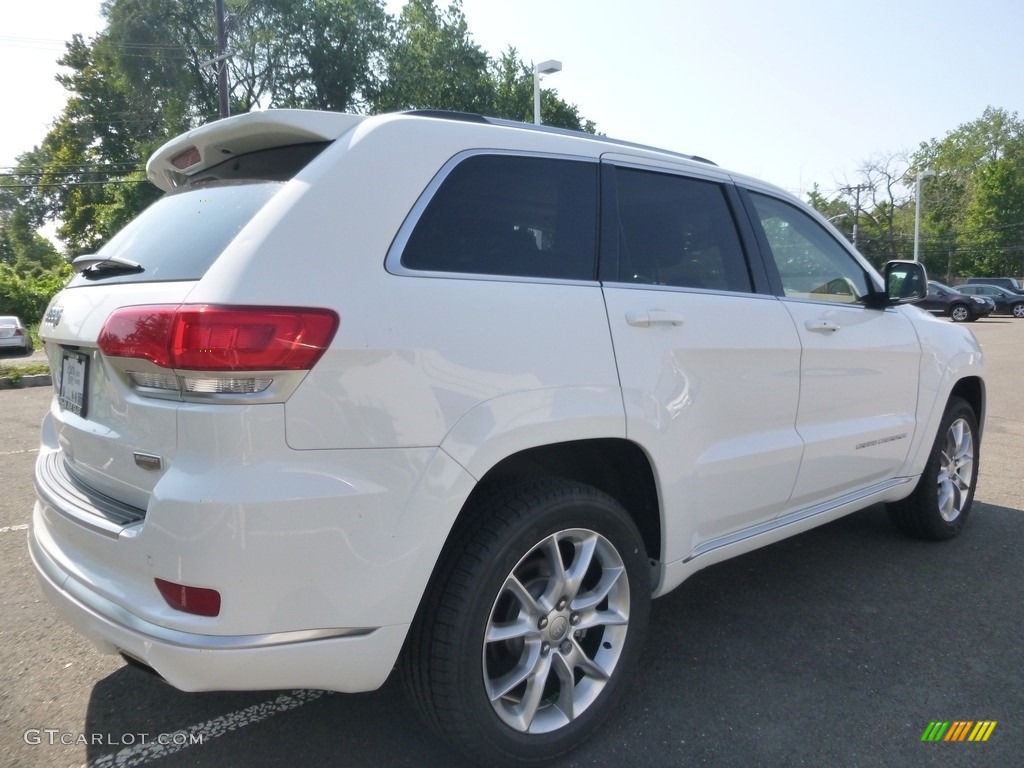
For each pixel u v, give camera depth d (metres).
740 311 3.05
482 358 2.21
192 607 1.91
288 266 1.99
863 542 4.53
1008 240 55.28
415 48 34.16
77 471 2.49
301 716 2.75
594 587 2.61
